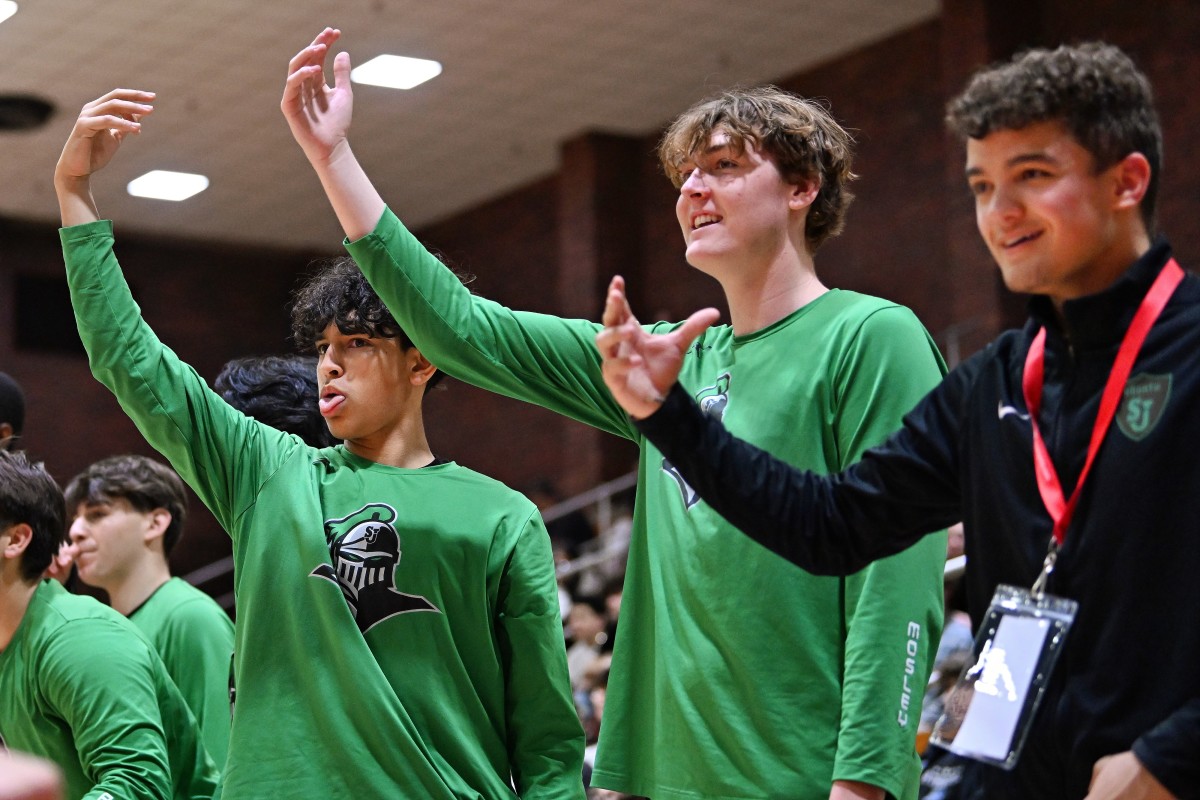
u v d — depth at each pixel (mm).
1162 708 1977
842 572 2389
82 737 3613
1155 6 12188
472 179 17406
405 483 3451
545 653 3436
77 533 4629
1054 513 2088
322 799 3182
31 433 17750
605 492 14812
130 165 16484
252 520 3400
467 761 3289
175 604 4531
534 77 14820
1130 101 2090
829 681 2834
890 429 2863
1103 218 2084
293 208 18000
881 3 13680
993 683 2066
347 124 3244
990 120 2094
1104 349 2098
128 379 3367
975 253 12609
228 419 3473
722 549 2889
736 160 3025
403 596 3328
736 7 13578
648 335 2268
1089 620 2039
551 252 17109
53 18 13305
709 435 2297
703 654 2883
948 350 12562
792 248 3070
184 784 3947
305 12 13328
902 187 14000
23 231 18000
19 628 3775
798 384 2943
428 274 3244
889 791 2686
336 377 3484
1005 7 12734
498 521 3461
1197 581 1976
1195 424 1997
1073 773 2041
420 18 13547
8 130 15266
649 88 15180
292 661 3289
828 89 14688
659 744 2951
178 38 13719
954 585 4570
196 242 18938
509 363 3299
